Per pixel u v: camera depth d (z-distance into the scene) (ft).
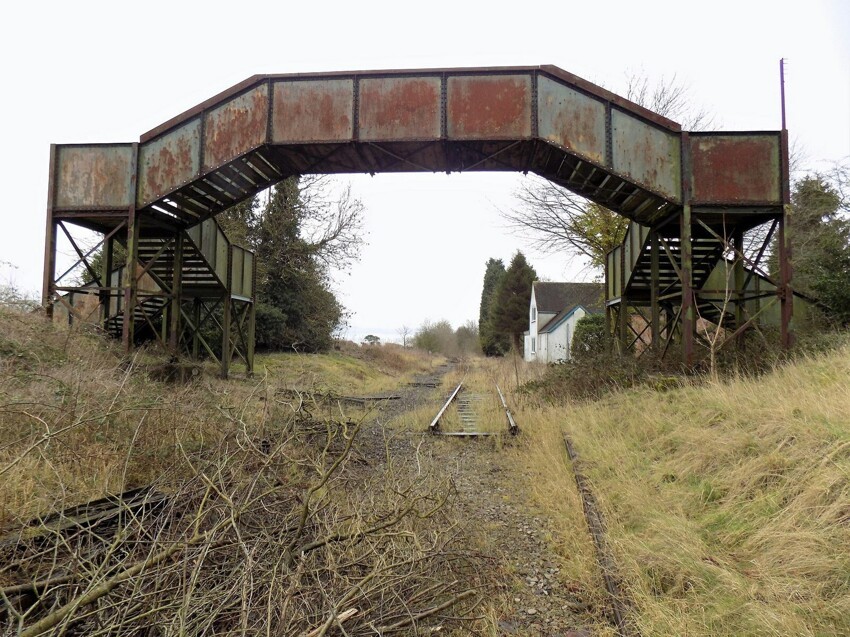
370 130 37.24
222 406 19.07
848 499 11.89
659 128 36.45
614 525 15.65
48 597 9.60
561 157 39.24
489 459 26.55
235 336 66.39
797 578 10.65
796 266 51.19
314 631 8.01
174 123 37.88
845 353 24.99
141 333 53.21
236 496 12.55
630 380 37.06
